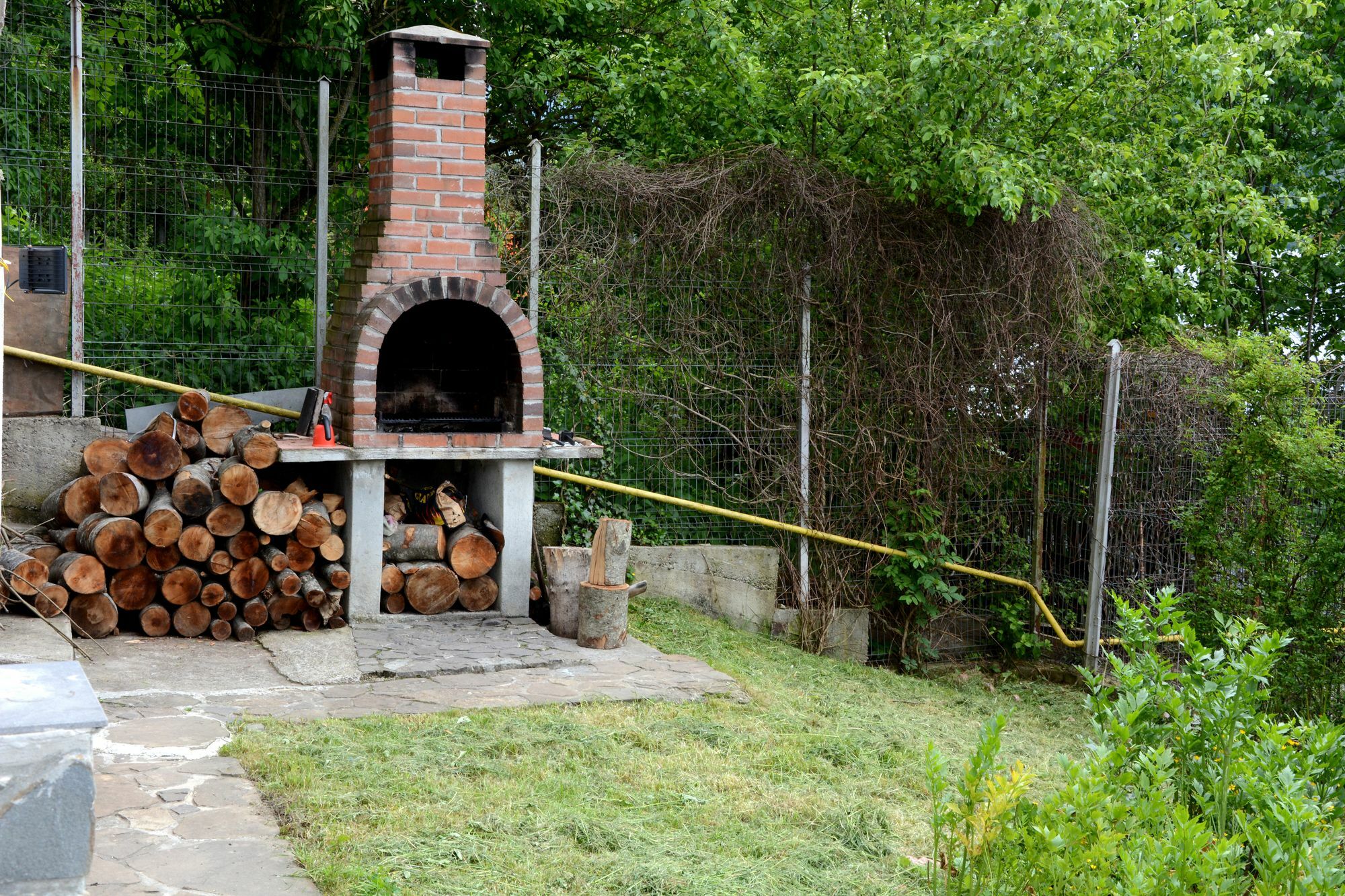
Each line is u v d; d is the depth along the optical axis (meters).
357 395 7.34
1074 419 9.81
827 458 9.60
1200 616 8.00
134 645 6.76
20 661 5.70
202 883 3.83
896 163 9.65
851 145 10.05
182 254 8.30
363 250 7.70
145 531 6.81
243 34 9.91
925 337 9.68
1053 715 8.34
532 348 7.77
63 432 7.62
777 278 9.32
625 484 9.17
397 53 7.44
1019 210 9.38
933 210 9.56
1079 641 9.63
